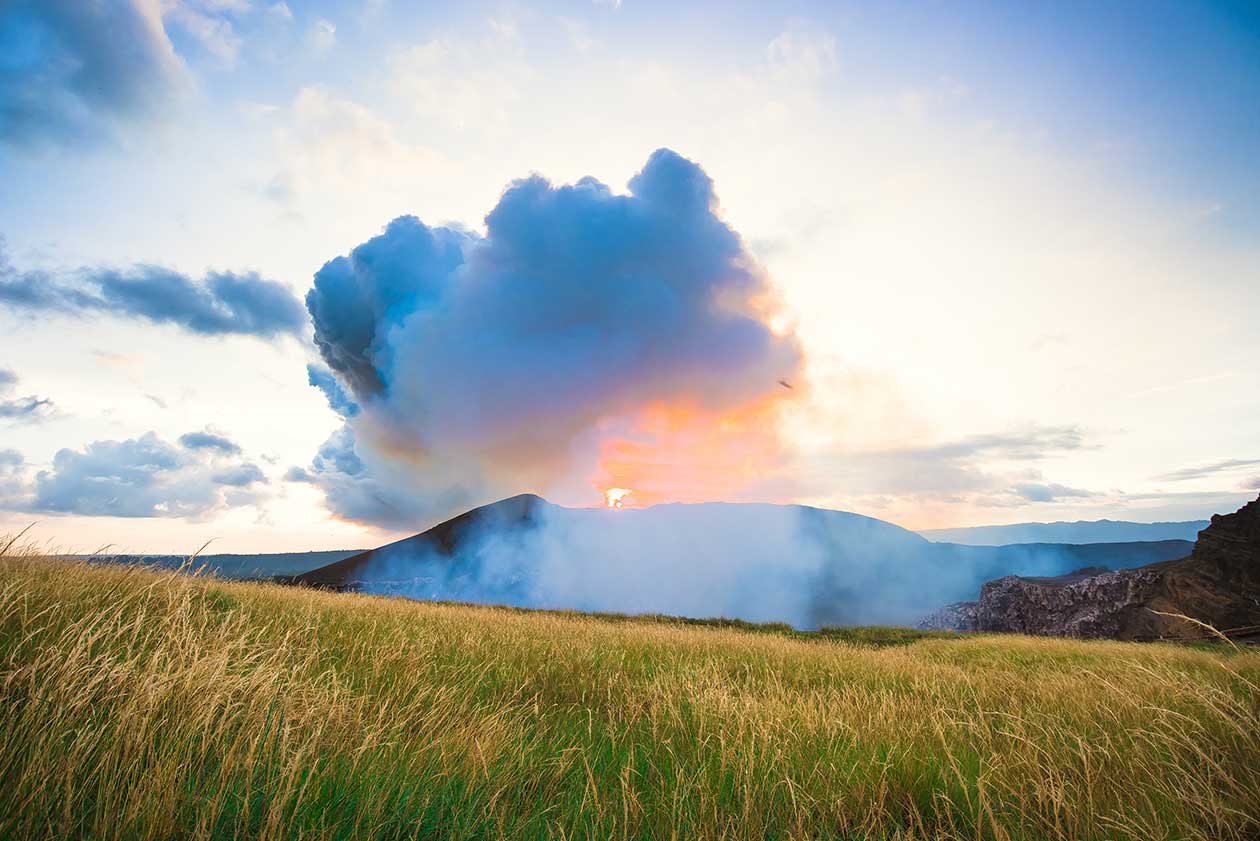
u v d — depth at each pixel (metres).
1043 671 9.06
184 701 3.15
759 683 7.24
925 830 3.26
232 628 5.24
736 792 3.50
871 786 3.59
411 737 3.94
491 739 4.04
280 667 4.26
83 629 4.05
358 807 2.69
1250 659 6.89
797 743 4.27
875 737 4.46
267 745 2.84
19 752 2.52
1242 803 3.11
